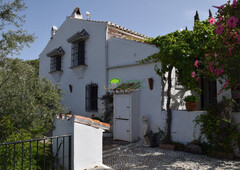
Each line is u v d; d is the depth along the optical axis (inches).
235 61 118.0
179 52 243.0
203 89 358.6
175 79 311.7
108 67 360.5
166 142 261.7
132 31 414.9
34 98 223.1
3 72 209.3
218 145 217.2
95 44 392.5
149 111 293.4
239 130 215.9
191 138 246.4
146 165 194.2
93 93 403.2
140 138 299.1
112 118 340.2
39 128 205.0
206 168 182.1
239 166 185.6
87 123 155.8
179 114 261.4
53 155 176.2
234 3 121.3
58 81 498.3
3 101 201.8
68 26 474.0
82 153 151.6
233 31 129.7
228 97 225.8
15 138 165.9
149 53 296.5
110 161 208.7
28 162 148.9
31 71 227.5
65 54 479.2
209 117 227.3
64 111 267.0
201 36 244.7
